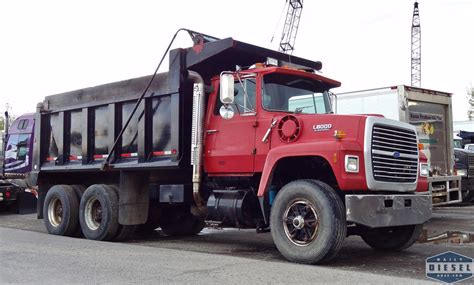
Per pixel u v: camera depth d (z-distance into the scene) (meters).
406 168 7.37
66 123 11.08
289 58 9.19
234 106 8.10
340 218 6.58
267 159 7.37
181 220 10.61
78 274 6.14
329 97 8.82
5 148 16.44
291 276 5.91
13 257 7.33
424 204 7.43
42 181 11.55
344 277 5.86
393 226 7.48
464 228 10.51
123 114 9.84
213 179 8.47
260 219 7.95
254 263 6.73
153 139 9.21
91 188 9.89
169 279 5.80
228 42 8.20
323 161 7.27
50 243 8.94
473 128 31.56
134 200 9.52
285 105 8.00
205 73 8.84
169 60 8.84
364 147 6.79
